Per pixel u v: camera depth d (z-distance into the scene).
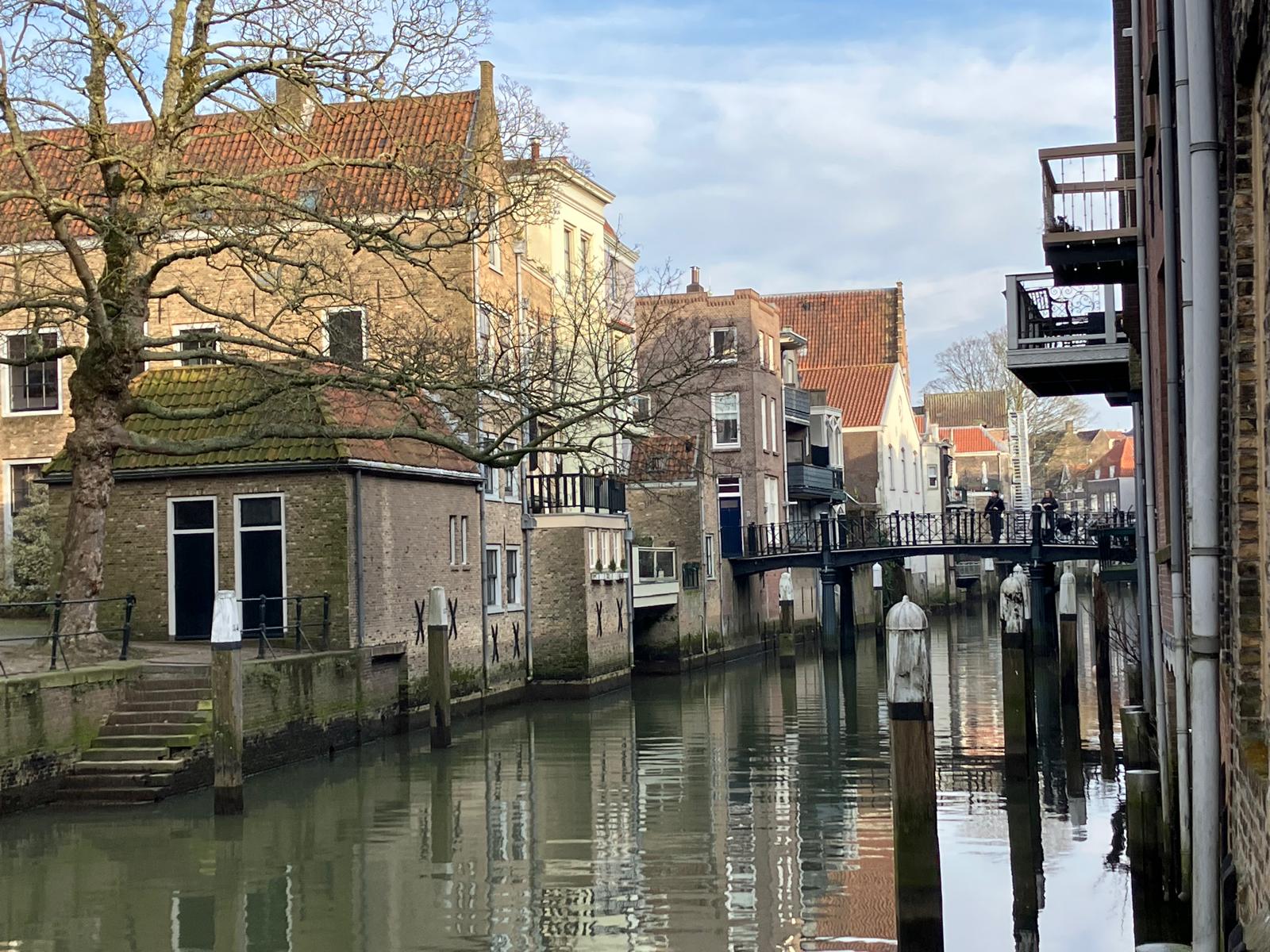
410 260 21.03
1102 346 19.55
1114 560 49.94
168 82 20.33
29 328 21.27
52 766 18.33
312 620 24.91
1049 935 12.93
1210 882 7.77
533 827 17.81
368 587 25.47
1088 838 17.02
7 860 15.85
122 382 20.80
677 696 35.12
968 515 56.69
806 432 62.41
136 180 20.42
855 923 13.14
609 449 37.66
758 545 51.84
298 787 20.61
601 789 20.56
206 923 13.44
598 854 16.20
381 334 23.53
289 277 27.50
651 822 18.08
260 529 25.30
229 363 21.39
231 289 32.16
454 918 13.53
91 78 19.66
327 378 20.78
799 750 24.77
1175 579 11.63
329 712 23.45
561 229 39.59
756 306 54.19
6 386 33.09
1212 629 7.74
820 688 37.09
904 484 75.06
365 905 14.01
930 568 72.62
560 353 29.08
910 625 11.29
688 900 14.06
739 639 49.53
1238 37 7.34
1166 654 15.59
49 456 32.88
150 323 32.53
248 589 25.31
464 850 16.47
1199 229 7.65
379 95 20.38
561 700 34.00
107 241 20.17
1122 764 22.95
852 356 75.81
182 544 25.67
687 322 51.84
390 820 18.23
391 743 25.48
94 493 20.77
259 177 20.23
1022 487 71.50
